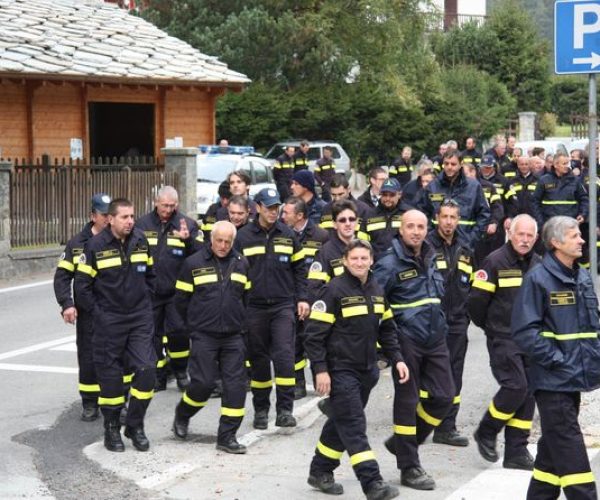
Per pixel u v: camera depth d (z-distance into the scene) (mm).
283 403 9516
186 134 28844
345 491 7594
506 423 8055
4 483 7887
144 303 8930
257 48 38969
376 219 11344
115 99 27156
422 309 7816
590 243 10039
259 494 7520
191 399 8953
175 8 39219
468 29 53375
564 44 9867
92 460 8484
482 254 15172
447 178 12312
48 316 15172
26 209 19766
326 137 41844
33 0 28938
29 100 25219
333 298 7242
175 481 7879
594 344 6367
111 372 8773
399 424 7543
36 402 10422
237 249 9672
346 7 41406
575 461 6273
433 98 45062
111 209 8820
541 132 54219
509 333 8031
